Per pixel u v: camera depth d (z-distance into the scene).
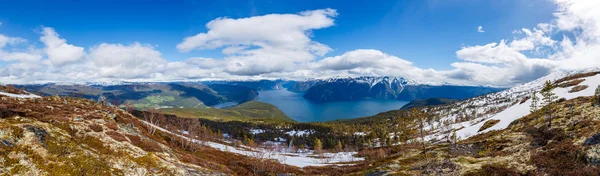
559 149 38.25
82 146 33.78
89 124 45.56
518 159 40.56
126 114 103.44
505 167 36.38
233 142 170.25
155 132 87.62
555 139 53.88
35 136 29.66
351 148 185.00
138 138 53.28
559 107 97.75
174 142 81.19
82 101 103.19
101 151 35.31
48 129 32.72
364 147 182.25
